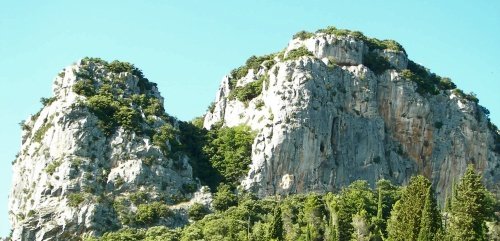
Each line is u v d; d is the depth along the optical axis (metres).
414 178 196.25
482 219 180.88
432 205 180.88
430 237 176.50
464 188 183.50
